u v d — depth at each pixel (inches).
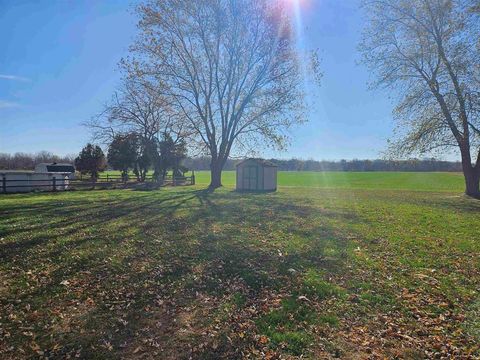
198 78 1147.3
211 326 187.2
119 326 188.2
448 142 998.4
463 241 370.0
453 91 952.3
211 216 534.0
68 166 2546.8
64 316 198.5
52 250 324.5
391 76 1029.8
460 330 180.4
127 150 1803.6
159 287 241.0
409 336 175.3
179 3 1047.0
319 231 419.8
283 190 1245.1
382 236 394.6
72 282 247.9
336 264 288.2
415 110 1007.6
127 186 1478.8
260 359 157.5
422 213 593.0
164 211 586.6
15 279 252.4
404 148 1047.0
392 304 212.1
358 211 612.1
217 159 1258.0
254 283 247.3
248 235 393.7
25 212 565.3
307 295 226.1
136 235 389.4
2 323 189.9
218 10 1051.3
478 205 733.3
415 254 319.6
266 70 1140.5
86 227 431.8
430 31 976.3
